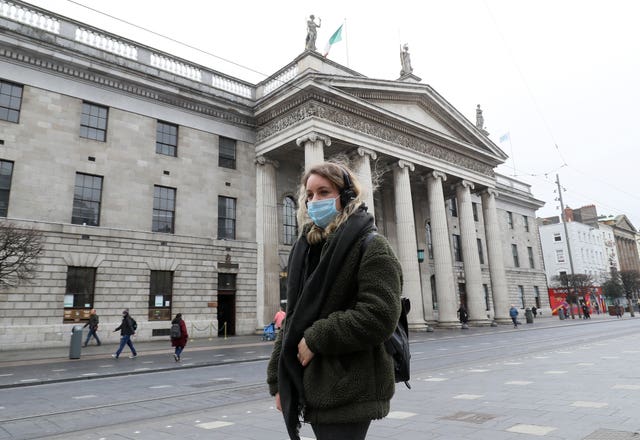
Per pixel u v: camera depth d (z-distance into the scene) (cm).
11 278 1752
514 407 680
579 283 5681
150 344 2317
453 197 4491
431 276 4284
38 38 2330
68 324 2216
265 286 2958
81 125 2470
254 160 3181
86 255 2328
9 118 2250
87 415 781
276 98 2997
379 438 541
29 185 2238
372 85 3184
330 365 197
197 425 663
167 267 2612
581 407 652
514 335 2639
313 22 3112
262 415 721
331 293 206
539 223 8612
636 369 1003
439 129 3812
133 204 2566
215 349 2081
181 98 2867
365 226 216
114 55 2594
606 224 8888
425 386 936
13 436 645
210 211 2889
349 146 3050
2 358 1769
